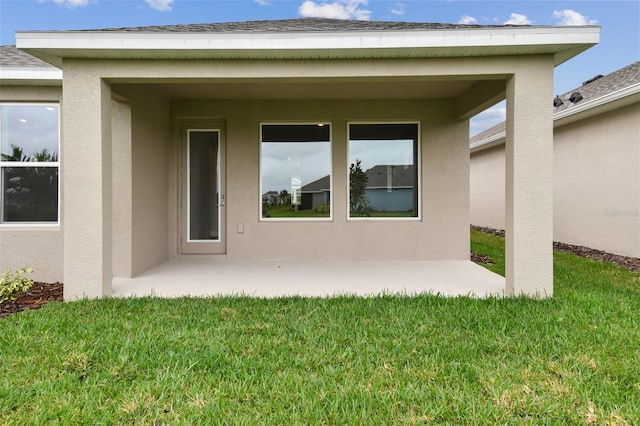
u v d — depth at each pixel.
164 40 4.11
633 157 7.56
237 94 6.60
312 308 4.03
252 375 2.60
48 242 5.64
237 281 5.39
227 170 7.07
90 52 4.20
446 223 7.11
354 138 7.21
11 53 6.26
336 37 4.12
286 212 7.18
